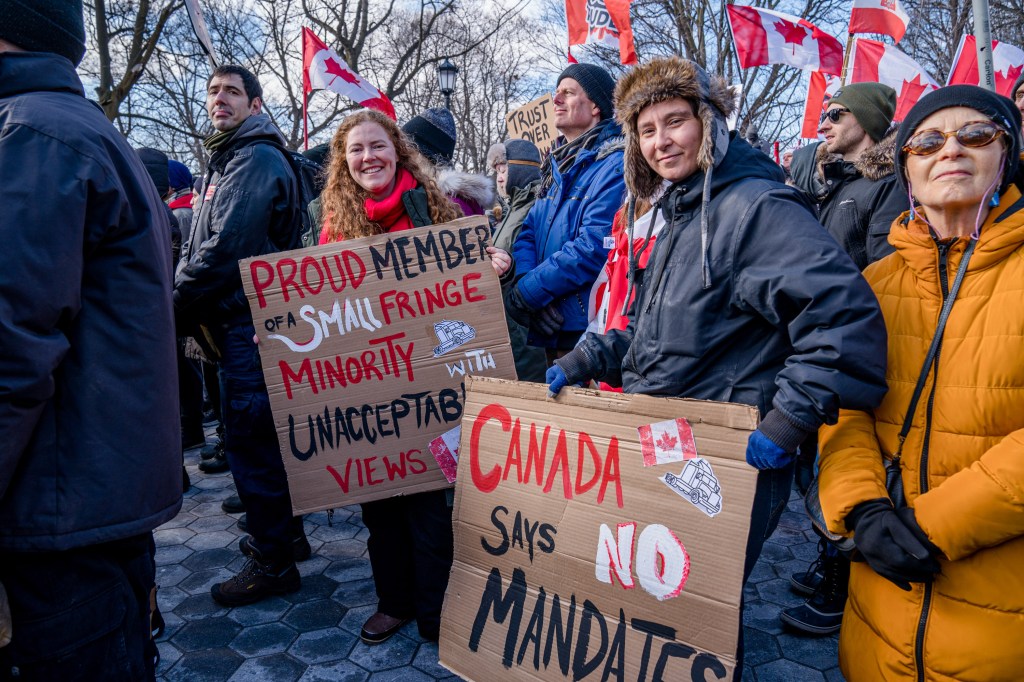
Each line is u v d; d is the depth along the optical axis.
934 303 1.43
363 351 2.23
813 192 3.58
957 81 5.36
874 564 1.35
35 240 1.27
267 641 2.60
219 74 2.90
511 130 6.21
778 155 9.06
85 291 1.41
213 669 2.44
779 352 1.61
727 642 1.38
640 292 1.85
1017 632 1.28
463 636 1.79
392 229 2.46
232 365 2.69
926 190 1.41
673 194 1.74
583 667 1.57
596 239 2.52
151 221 1.51
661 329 1.72
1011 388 1.30
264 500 2.78
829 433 1.55
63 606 1.40
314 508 2.25
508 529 1.75
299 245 2.91
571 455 1.65
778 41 6.64
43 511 1.36
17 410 1.26
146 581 1.65
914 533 1.30
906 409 1.44
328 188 2.51
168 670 2.43
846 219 2.90
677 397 1.53
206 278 2.61
